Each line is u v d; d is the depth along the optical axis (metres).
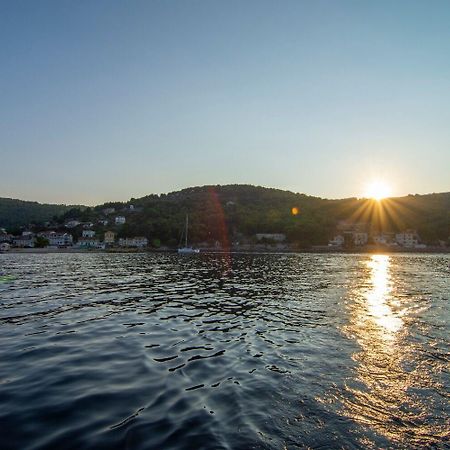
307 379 8.37
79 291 24.62
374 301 20.06
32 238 153.50
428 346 11.12
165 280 32.41
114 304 19.28
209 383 8.08
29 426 5.95
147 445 5.40
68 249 129.62
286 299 21.05
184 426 6.03
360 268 49.38
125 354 10.26
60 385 7.82
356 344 11.37
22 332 12.88
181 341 11.82
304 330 13.33
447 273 41.34
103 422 6.13
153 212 163.62
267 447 5.43
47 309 17.66
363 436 5.86
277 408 6.82
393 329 13.39
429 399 7.33
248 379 8.36
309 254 108.94
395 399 7.31
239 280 32.44
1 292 23.92
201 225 144.75
